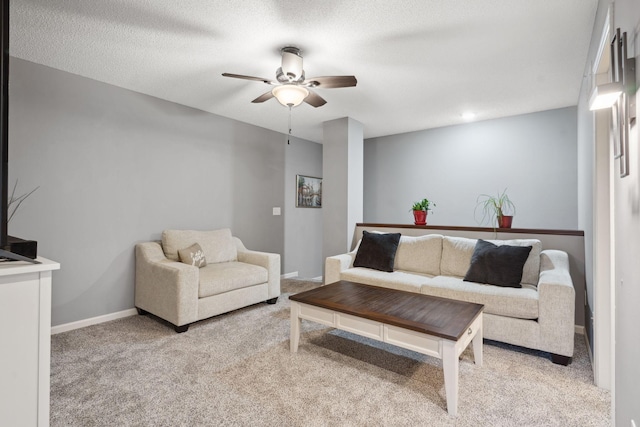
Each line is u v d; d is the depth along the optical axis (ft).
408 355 7.97
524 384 6.69
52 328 9.32
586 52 8.30
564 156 12.91
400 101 12.12
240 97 11.73
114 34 7.60
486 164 14.69
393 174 17.46
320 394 6.29
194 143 12.92
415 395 6.28
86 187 9.99
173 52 8.44
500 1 6.35
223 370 7.20
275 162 16.49
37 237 9.09
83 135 9.92
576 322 9.78
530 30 7.34
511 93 11.30
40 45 8.10
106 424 5.40
